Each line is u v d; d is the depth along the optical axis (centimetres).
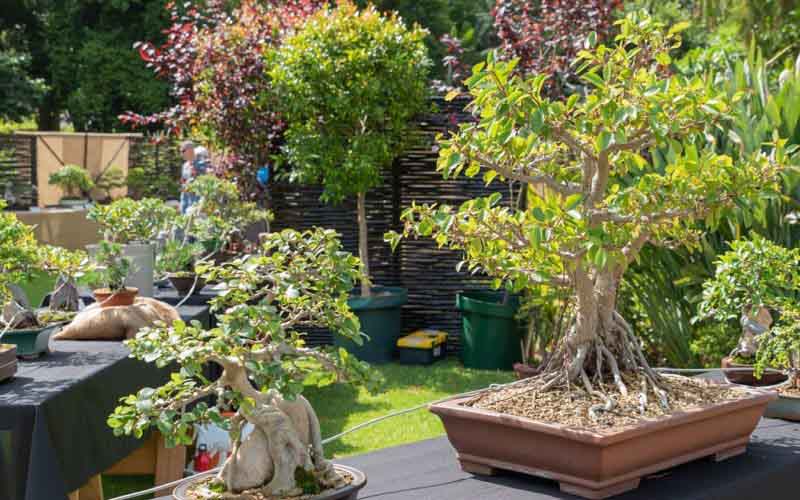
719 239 511
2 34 2167
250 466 170
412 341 677
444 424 211
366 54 646
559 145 229
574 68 613
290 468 169
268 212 601
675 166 201
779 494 213
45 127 2252
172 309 381
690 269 505
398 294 686
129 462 362
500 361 657
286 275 174
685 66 654
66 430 261
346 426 509
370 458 231
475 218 203
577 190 216
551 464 193
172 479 356
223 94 683
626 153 215
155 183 1670
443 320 722
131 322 351
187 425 162
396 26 668
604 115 190
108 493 400
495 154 204
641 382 210
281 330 163
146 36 2055
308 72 648
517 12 663
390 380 623
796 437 243
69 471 259
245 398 165
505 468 202
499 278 220
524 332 650
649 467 197
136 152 1675
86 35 2077
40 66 2195
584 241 190
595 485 187
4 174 1573
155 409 164
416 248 720
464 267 713
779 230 491
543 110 188
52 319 358
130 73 2059
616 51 208
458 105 692
